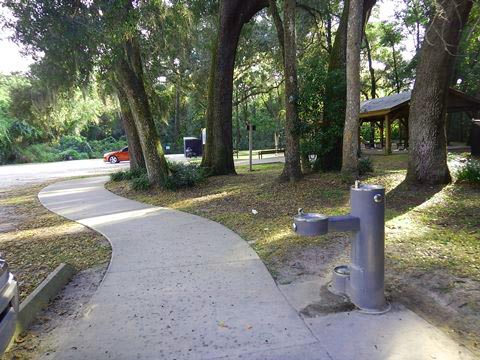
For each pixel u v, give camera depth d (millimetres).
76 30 8484
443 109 8438
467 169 8492
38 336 3232
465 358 2709
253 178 13219
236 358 2768
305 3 17672
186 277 4438
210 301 3748
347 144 9633
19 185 17453
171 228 7039
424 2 11195
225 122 14859
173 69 18750
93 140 50906
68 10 8617
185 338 3068
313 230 3262
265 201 9000
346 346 2875
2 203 11992
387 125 19797
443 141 8555
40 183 17812
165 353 2869
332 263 4695
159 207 9516
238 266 4762
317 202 8344
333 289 3875
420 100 8469
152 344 3000
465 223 6145
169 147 43969
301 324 3227
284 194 9422
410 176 8766
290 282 4184
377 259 3410
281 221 7039
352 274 3549
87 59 9391
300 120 10859
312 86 10820
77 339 3129
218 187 11867
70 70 10375
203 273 4551
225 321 3324
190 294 3936
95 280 4551
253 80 31000
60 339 3156
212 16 16844
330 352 2803
